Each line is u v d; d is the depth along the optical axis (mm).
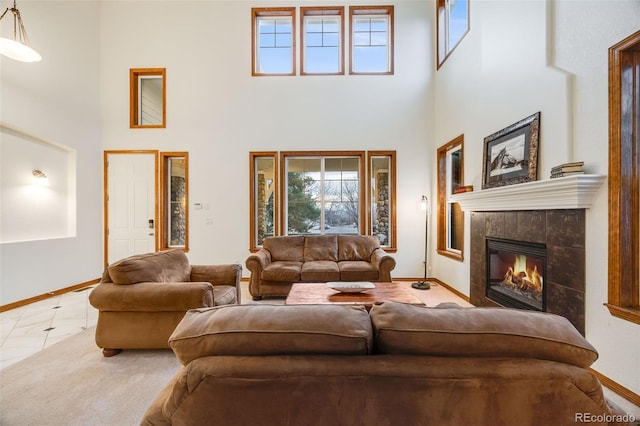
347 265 3854
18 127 3531
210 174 4891
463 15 3996
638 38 1677
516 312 917
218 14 4879
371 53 4992
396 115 4867
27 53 2828
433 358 818
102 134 4859
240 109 4891
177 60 4867
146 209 4883
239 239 4902
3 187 3426
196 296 2176
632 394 1705
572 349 812
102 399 1745
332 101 4887
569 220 2104
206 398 785
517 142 2676
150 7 4879
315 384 781
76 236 4324
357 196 5008
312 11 4891
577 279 2043
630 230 1786
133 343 2223
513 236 2729
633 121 1793
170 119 4879
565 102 2152
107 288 2221
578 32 2088
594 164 1960
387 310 930
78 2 4398
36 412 1632
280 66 5020
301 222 5027
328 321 873
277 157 4895
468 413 775
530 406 772
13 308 3393
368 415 784
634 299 1783
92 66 4680
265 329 851
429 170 4855
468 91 3674
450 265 4203
